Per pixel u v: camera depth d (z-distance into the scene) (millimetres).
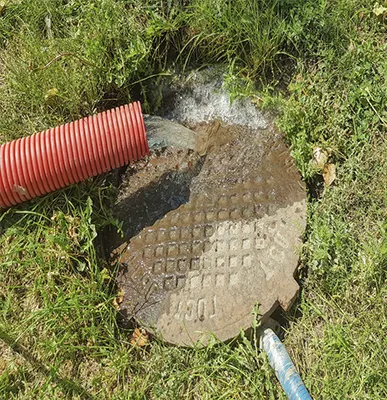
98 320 2488
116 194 2809
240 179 2768
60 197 2662
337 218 2598
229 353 2375
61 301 2438
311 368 2355
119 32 2916
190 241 2623
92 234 2551
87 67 2881
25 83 2869
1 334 2412
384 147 2713
